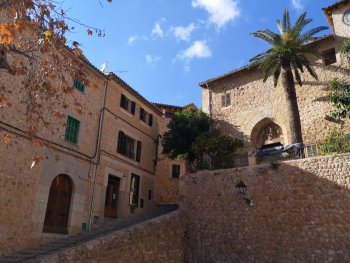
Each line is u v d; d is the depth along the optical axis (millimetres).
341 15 19609
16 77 13156
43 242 13555
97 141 17672
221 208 14867
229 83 23891
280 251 12648
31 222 13156
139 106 22453
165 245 14039
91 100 17688
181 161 27688
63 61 8328
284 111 20578
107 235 11531
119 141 19609
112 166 18750
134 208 20422
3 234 11953
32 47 7711
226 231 14344
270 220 13281
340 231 11586
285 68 18016
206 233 14891
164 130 29297
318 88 19641
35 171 13664
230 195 14789
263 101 21734
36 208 13453
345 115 15539
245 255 13477
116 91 19969
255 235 13477
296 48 17844
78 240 12750
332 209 11977
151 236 13383
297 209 12758
